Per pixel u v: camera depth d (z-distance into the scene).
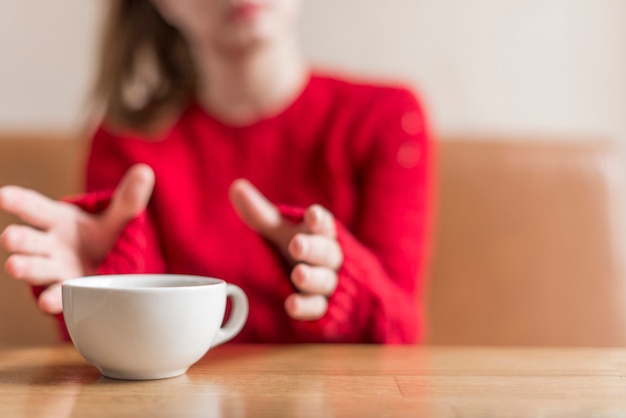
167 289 0.66
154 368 0.67
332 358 0.75
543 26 1.67
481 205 1.40
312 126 1.26
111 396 0.64
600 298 1.36
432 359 0.74
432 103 1.67
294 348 0.79
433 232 1.39
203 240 1.21
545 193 1.40
